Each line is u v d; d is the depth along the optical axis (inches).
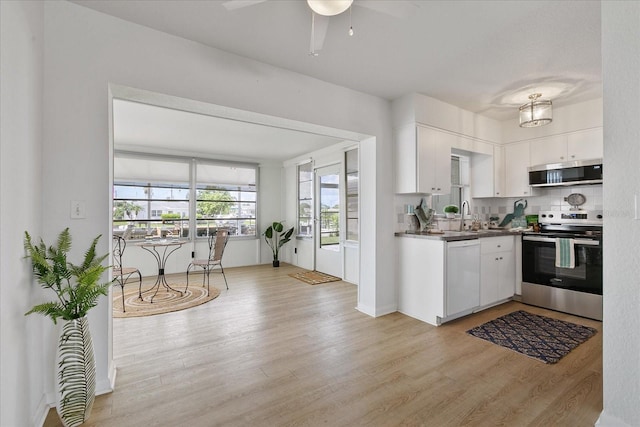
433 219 152.1
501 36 84.6
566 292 129.4
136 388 76.7
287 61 98.8
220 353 95.8
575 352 94.8
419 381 79.5
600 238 119.3
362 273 136.6
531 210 161.3
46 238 68.4
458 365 87.4
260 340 105.5
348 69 104.3
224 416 66.3
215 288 178.7
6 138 50.1
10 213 51.8
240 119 105.6
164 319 126.6
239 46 90.0
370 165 131.6
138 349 98.6
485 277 132.1
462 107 141.3
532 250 141.0
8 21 50.7
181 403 70.7
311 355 94.2
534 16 75.7
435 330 113.4
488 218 177.8
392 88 120.5
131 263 209.6
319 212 228.5
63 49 70.6
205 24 79.7
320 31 75.0
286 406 69.7
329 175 217.2
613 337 60.9
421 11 73.7
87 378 63.9
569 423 63.5
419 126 126.2
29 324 60.8
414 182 126.2
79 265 71.6
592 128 132.3
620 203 59.9
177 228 227.8
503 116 154.2
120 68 77.0
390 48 91.0
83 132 72.4
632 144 57.9
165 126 163.9
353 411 67.9
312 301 152.6
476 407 68.9
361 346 100.3
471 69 104.3
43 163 68.2
